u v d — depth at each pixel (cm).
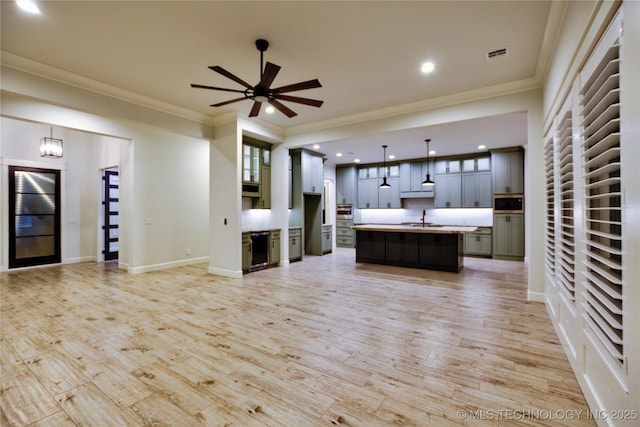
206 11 258
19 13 258
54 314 345
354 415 178
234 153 529
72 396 195
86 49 318
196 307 371
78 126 480
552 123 310
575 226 214
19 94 337
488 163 768
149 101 452
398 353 253
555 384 208
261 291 444
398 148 732
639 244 121
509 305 376
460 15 262
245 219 618
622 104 135
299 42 305
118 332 295
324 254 822
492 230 749
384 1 244
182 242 654
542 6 249
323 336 287
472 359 243
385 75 373
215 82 397
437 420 173
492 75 371
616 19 144
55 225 670
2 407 184
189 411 181
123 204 616
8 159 602
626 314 133
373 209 970
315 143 587
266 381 213
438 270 590
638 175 122
